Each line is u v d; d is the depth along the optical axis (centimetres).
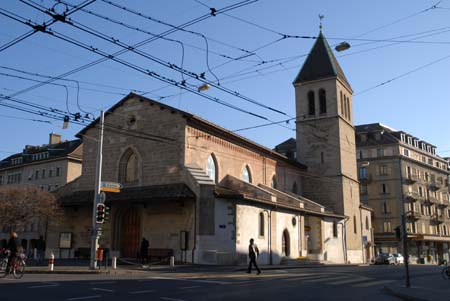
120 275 2316
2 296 1366
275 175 4819
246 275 2395
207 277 2217
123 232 3681
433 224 8869
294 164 5222
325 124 5347
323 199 5197
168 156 3547
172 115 3606
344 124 5434
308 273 2691
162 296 1436
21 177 7412
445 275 2559
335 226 4866
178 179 3447
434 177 9231
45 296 1382
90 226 3806
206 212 3256
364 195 8225
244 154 4306
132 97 3862
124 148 3806
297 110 5581
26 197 4184
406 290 1767
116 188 2738
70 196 3969
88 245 3772
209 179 3428
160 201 3412
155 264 3141
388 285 2012
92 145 4047
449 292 1719
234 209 3347
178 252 3303
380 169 8181
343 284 2014
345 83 5678
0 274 2208
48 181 6900
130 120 3841
